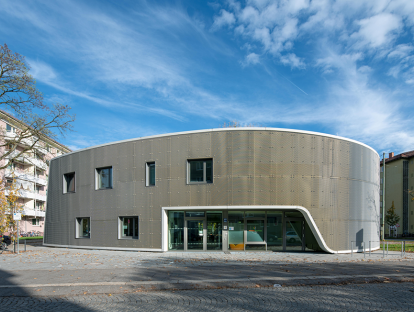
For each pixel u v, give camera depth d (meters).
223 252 16.42
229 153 16.23
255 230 16.89
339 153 17.14
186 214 17.19
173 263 12.40
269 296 7.42
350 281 8.94
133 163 18.17
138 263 12.47
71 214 20.84
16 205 18.73
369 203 18.56
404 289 8.10
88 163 20.17
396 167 57.09
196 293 7.80
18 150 40.06
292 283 8.63
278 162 16.06
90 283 8.69
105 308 6.60
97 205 19.30
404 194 55.41
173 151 17.17
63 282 8.85
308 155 16.33
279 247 16.78
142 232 17.38
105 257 14.60
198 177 16.77
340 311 6.21
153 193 17.34
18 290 8.09
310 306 6.57
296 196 15.90
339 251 16.36
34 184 46.31
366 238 18.02
